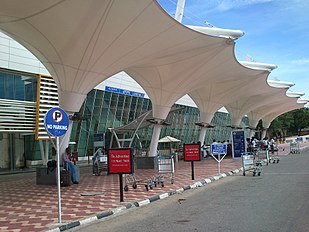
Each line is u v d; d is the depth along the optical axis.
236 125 38.69
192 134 48.12
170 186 12.40
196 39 16.56
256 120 48.00
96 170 18.45
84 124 29.56
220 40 18.14
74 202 9.84
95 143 25.80
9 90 22.45
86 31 13.06
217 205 8.80
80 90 15.14
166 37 15.10
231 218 7.19
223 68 22.23
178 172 17.67
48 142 25.41
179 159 29.27
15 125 22.62
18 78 23.05
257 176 15.43
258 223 6.64
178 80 21.17
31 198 10.97
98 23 12.83
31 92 23.88
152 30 14.15
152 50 15.91
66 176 13.82
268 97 38.31
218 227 6.47
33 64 23.55
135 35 14.10
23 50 22.97
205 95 29.00
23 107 23.20
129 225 7.13
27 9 11.40
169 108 22.20
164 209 8.68
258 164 19.23
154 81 20.86
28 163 25.67
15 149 24.81
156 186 12.48
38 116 23.83
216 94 29.00
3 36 21.81
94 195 11.04
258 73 26.88
